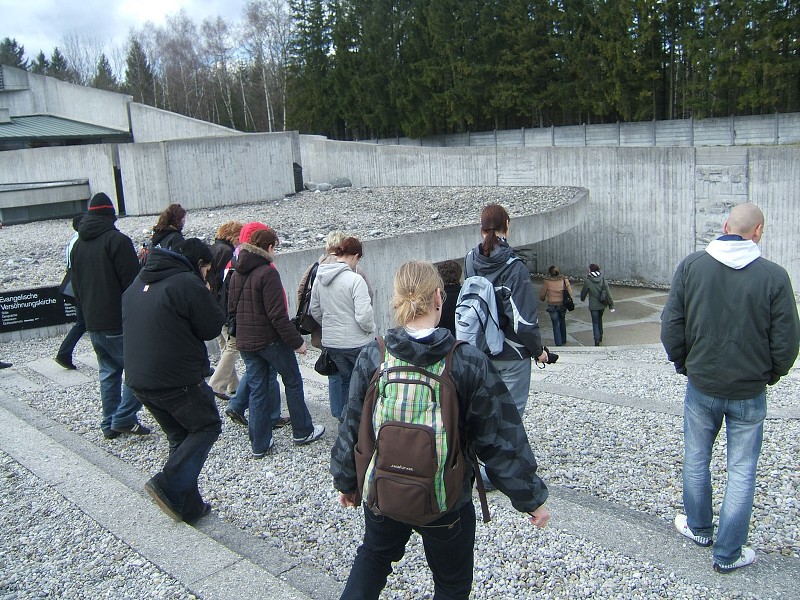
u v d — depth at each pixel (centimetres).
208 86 6512
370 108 4575
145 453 604
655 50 3541
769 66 3044
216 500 520
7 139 3078
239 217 2086
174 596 382
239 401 657
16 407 732
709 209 2302
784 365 385
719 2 3200
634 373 931
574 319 2003
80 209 2398
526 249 2728
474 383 285
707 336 396
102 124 3406
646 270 2459
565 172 2542
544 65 3822
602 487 536
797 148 2108
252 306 570
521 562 418
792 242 2173
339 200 2470
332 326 606
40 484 533
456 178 2738
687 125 3466
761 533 458
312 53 4756
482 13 3934
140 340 455
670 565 414
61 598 385
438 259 1410
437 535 293
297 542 460
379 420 284
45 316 1067
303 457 598
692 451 426
